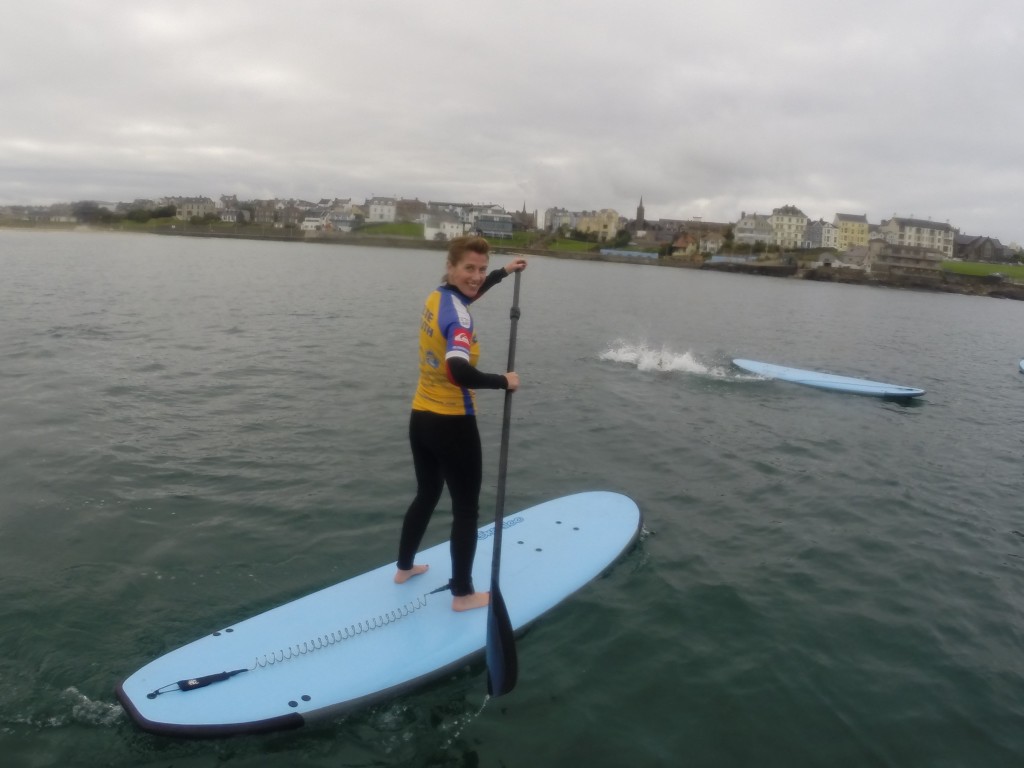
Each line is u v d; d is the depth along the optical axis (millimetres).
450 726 3758
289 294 26391
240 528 5844
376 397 10531
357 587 4703
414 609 4480
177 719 3568
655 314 28750
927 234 110000
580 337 19391
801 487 7613
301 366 12578
